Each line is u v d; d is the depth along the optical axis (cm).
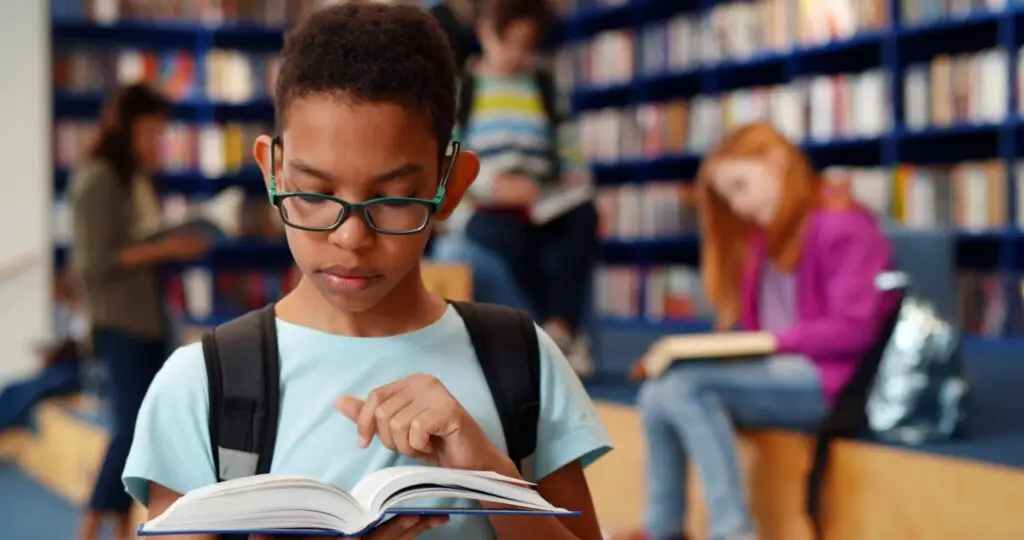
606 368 436
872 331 257
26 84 651
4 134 646
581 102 758
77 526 383
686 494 269
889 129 565
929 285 286
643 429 270
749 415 262
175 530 70
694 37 671
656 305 692
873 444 255
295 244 78
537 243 383
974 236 545
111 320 308
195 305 702
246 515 71
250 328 86
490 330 89
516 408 86
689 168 700
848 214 265
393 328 85
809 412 262
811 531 264
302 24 81
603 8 736
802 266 265
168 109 332
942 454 243
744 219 288
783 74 646
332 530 72
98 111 691
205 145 712
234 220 348
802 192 267
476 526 84
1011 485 226
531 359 88
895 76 564
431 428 76
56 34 686
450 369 85
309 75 76
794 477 269
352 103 75
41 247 650
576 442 87
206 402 83
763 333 268
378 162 75
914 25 556
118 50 697
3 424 469
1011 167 528
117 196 312
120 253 309
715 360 263
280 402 83
